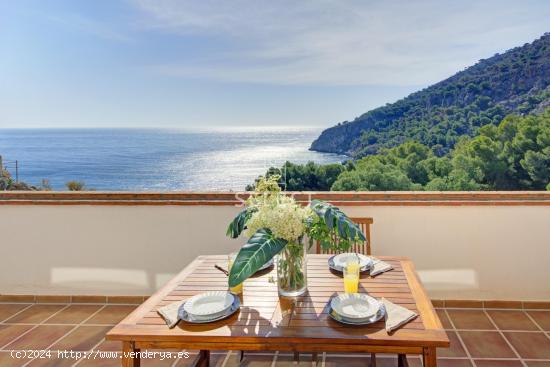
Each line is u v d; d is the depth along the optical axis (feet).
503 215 8.94
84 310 9.57
